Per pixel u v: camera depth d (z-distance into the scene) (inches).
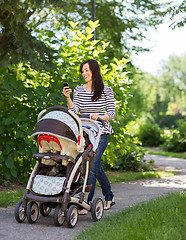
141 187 303.0
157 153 829.2
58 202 163.6
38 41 295.7
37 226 167.2
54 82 302.4
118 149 399.5
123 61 339.6
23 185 297.7
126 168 467.8
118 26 563.2
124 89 332.8
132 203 227.0
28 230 159.6
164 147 916.0
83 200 175.9
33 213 173.3
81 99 202.7
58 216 165.0
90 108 201.2
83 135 185.5
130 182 340.5
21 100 305.4
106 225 157.2
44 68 295.0
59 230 160.9
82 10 571.2
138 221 159.9
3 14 308.3
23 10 292.7
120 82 327.0
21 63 308.5
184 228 148.5
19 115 281.4
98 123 196.9
